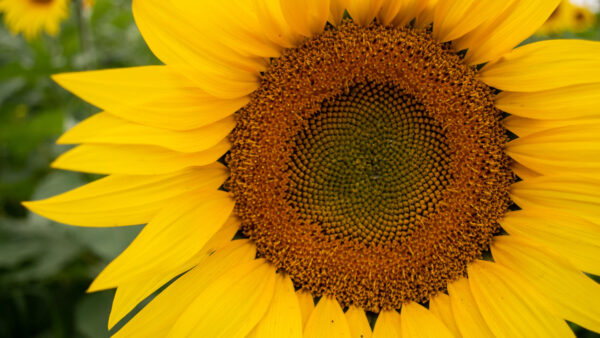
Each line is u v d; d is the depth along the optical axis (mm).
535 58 225
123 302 222
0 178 409
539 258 235
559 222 232
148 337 227
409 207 253
